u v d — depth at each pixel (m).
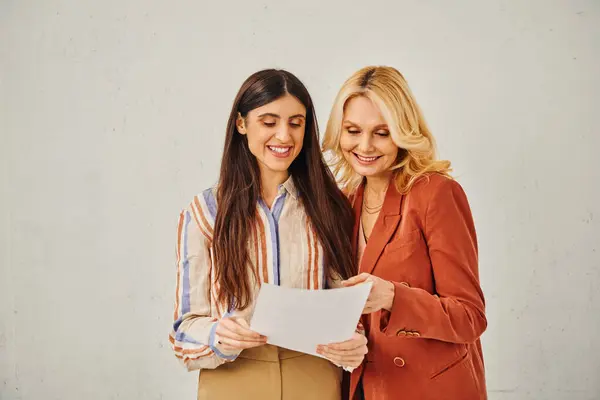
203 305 1.62
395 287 1.48
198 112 2.80
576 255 2.81
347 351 1.50
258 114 1.55
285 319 1.42
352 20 2.78
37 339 2.85
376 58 2.79
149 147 2.81
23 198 2.82
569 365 2.83
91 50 2.80
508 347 2.85
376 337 1.62
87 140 2.81
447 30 2.78
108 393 2.86
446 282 1.54
